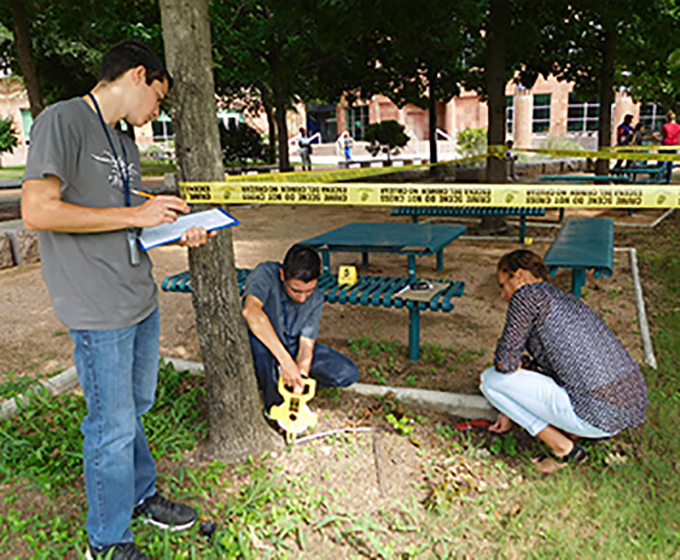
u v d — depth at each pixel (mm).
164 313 5262
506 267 2898
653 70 13055
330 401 3482
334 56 14312
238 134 19828
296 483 2719
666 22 9609
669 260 6535
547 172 19281
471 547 2355
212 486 2705
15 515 2504
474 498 2631
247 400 2930
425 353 4180
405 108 33875
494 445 2990
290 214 11391
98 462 2125
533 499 2594
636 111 29766
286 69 15109
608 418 2609
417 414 3355
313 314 3225
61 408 3406
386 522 2508
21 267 7176
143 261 2178
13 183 18203
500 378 2869
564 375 2674
